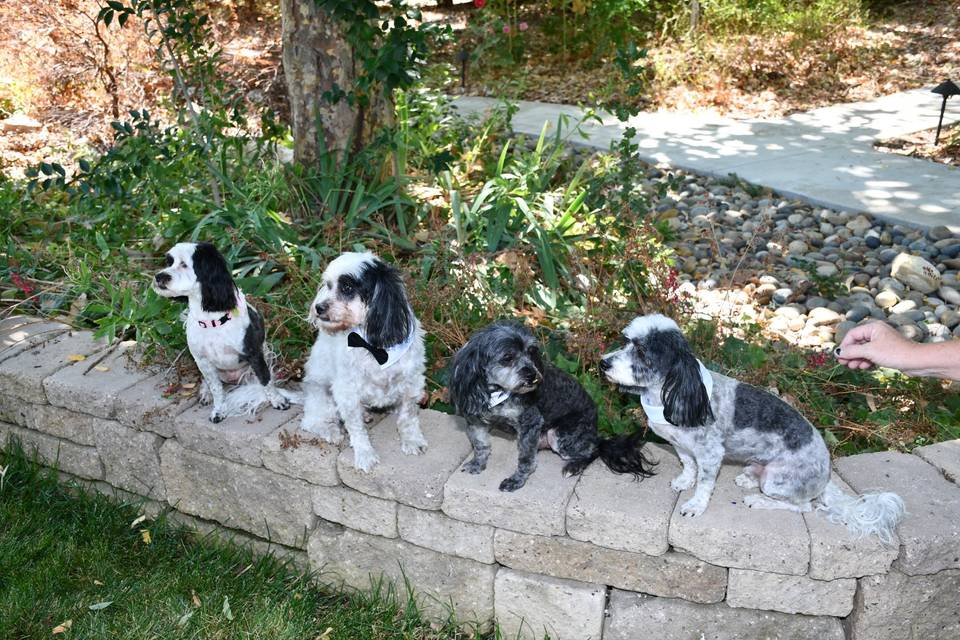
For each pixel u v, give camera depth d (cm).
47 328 247
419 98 387
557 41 670
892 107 509
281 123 417
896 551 168
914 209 351
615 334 252
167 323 231
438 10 777
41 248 292
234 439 203
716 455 172
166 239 289
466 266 254
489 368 173
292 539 210
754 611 178
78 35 424
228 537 217
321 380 197
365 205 292
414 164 361
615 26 634
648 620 182
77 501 224
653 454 193
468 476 187
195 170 313
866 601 172
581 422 187
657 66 549
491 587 192
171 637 185
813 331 273
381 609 198
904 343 179
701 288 301
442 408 226
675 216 362
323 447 196
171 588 198
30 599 192
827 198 367
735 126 483
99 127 428
